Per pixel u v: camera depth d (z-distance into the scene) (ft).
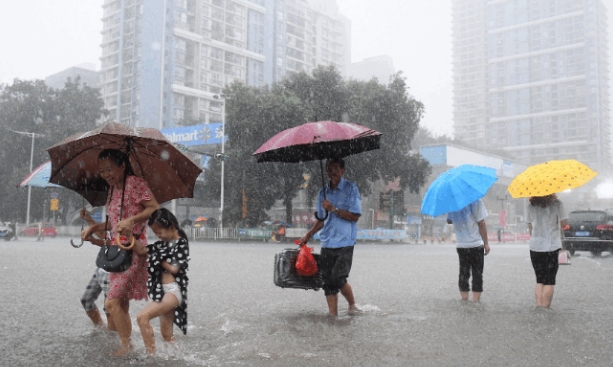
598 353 12.94
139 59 282.15
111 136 12.76
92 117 201.36
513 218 260.42
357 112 124.88
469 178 20.98
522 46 508.12
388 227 185.37
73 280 30.37
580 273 36.40
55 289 26.09
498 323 16.76
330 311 18.35
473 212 21.99
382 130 128.57
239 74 307.17
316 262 18.34
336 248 18.04
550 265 20.33
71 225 186.29
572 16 482.69
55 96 199.72
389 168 132.87
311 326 16.30
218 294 24.54
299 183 133.49
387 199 132.36
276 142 17.49
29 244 94.58
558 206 20.52
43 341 14.23
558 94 483.51
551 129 482.69
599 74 485.97
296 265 18.01
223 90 131.75
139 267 13.16
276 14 332.19
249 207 134.21
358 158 127.13
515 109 504.43
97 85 353.72
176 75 276.82
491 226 247.70
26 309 19.84
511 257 58.34
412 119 132.46
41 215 186.91
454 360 12.23
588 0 476.95
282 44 335.26
